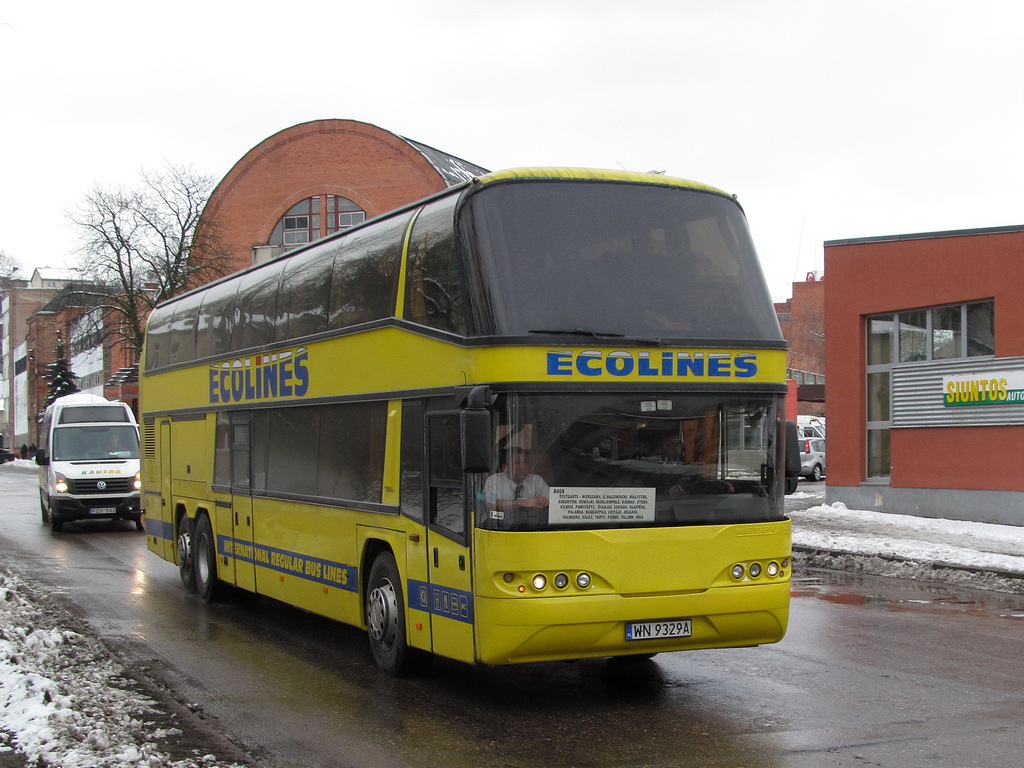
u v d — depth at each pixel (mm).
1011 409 20359
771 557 7926
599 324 7629
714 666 9250
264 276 12078
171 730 7258
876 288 22922
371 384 9273
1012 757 6488
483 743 6980
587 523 7461
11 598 12836
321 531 10273
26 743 6668
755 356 8031
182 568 14625
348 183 58469
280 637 11102
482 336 7512
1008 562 15297
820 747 6734
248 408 12281
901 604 12852
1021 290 20188
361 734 7230
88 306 53031
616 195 8062
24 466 74000
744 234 8414
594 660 9570
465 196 7938
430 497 8227
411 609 8547
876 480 23250
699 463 7793
